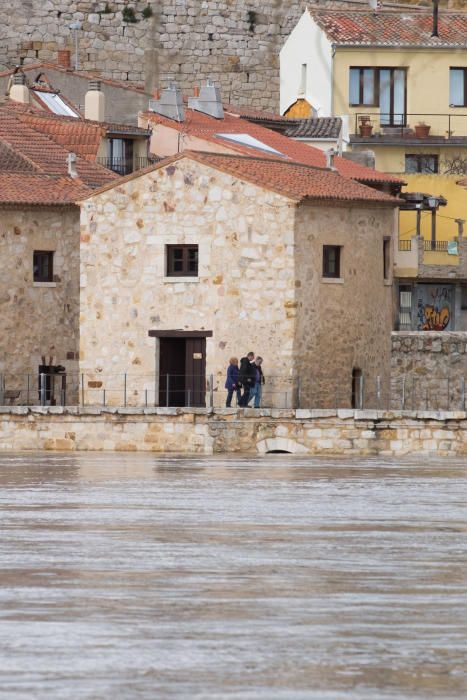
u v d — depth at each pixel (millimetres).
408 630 49969
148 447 119312
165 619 51344
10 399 142000
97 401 135750
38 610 52562
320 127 188000
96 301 135875
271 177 134000
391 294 144000
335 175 145125
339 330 135875
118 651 47219
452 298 170250
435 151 190750
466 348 142750
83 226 136125
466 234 182750
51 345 143750
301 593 55625
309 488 91125
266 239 131375
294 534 70250
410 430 114750
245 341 132125
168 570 60062
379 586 57031
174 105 176750
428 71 195125
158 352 134375
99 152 161875
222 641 48438
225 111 190875
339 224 135875
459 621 51250
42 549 65062
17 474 99938
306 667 45531
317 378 133750
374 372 140500
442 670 45281
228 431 117312
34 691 43219
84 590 55969
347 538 68938
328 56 196250
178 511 78938
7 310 142375
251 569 60344
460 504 82875
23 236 142875
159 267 134000
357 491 89500
